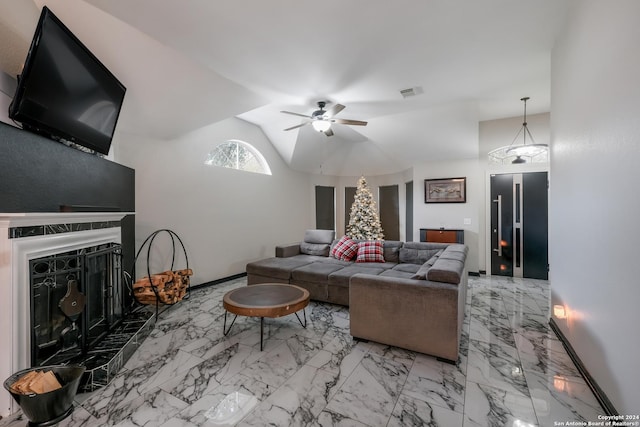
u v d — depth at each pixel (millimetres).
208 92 3418
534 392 1900
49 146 2074
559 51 2582
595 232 1877
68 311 2016
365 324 2613
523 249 5230
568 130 2408
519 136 5145
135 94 3096
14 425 1602
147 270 3846
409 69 3154
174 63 2869
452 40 2619
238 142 5406
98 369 1974
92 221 2432
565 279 2535
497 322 3129
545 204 5074
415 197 6000
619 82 1568
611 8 1654
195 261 4523
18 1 1863
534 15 2314
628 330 1468
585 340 2043
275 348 2553
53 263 2012
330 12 2203
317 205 7523
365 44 2650
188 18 2252
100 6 2105
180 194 4301
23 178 1836
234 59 2877
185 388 1968
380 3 2115
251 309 2514
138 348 2557
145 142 3867
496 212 5391
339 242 4816
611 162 1659
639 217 1370
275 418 1671
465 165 5570
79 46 2049
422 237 5762
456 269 2434
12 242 1660
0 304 1651
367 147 6965
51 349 2029
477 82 3518
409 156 5848
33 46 1682
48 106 1905
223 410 1742
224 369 2207
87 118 2332
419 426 1600
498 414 1694
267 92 3693
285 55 2818
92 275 2508
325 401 1821
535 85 3625
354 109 4469
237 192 5312
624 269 1507
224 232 5035
